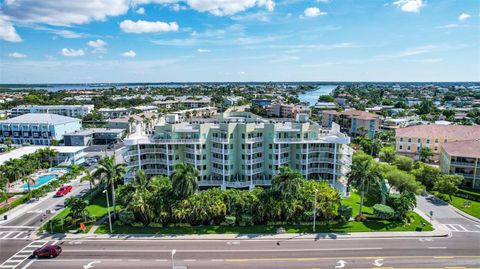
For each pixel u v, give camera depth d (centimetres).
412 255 5456
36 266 5122
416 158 12312
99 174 6669
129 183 6825
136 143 8412
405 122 19038
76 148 12306
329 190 6906
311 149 8738
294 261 5238
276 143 8512
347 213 6712
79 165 11206
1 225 6688
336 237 6097
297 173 6550
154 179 7162
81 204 6562
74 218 6538
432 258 5366
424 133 12356
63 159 11831
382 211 6706
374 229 6419
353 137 17675
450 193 8044
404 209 6688
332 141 8562
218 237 6056
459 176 8519
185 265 5100
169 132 8544
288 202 6469
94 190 8625
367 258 5350
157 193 6619
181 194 6525
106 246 5753
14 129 15325
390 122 19162
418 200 8250
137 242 5897
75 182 9688
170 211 6425
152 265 5122
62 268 5066
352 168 6944
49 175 10475
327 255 5434
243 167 8594
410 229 6444
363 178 6656
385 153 11750
